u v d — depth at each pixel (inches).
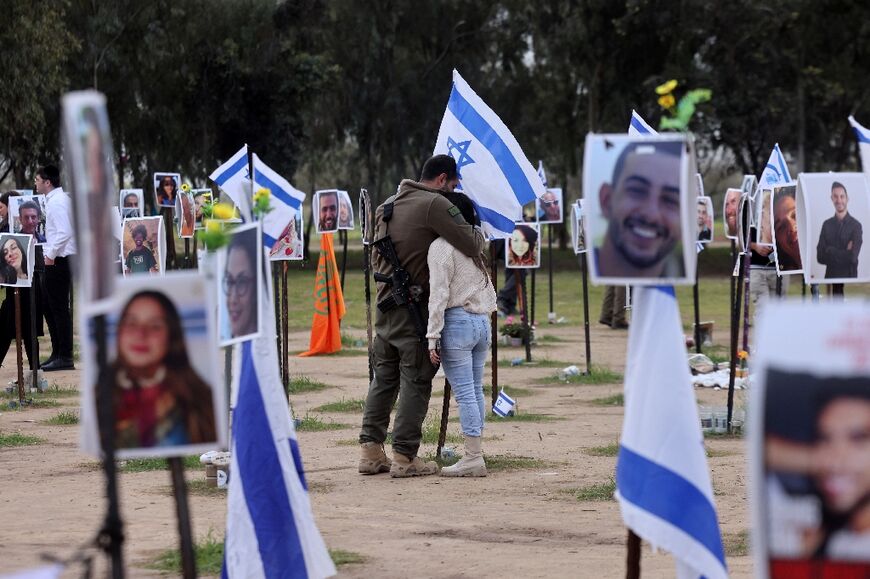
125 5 3683.6
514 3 4229.8
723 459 856.9
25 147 3494.1
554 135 4446.4
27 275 1184.2
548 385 1357.0
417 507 687.7
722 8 3727.9
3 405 1181.1
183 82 3996.1
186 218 1509.6
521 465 831.7
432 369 786.2
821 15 3902.6
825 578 269.4
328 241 1736.0
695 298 1592.0
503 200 848.9
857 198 728.3
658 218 386.6
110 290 295.7
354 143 4704.7
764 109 3841.0
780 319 275.6
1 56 2837.1
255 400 457.4
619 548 577.9
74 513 669.3
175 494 358.6
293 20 4180.6
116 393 339.6
